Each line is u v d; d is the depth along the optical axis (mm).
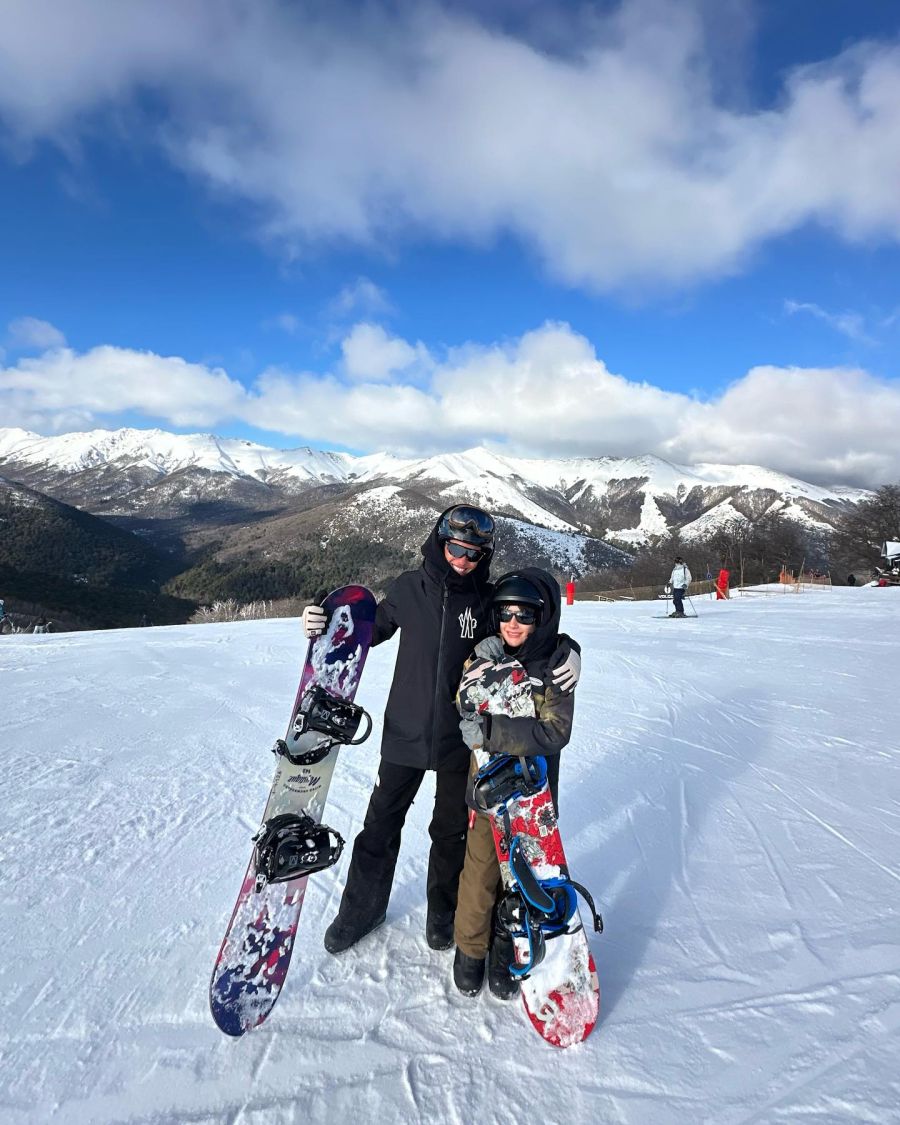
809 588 22141
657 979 2035
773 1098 1579
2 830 3090
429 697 2061
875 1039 1764
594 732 4836
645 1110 1549
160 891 2557
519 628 1862
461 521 1979
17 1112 1549
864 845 2934
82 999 1936
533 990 1811
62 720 5258
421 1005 1926
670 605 16719
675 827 3162
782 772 3902
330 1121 1524
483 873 1935
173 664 8227
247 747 4523
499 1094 1601
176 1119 1533
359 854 2207
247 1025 1800
